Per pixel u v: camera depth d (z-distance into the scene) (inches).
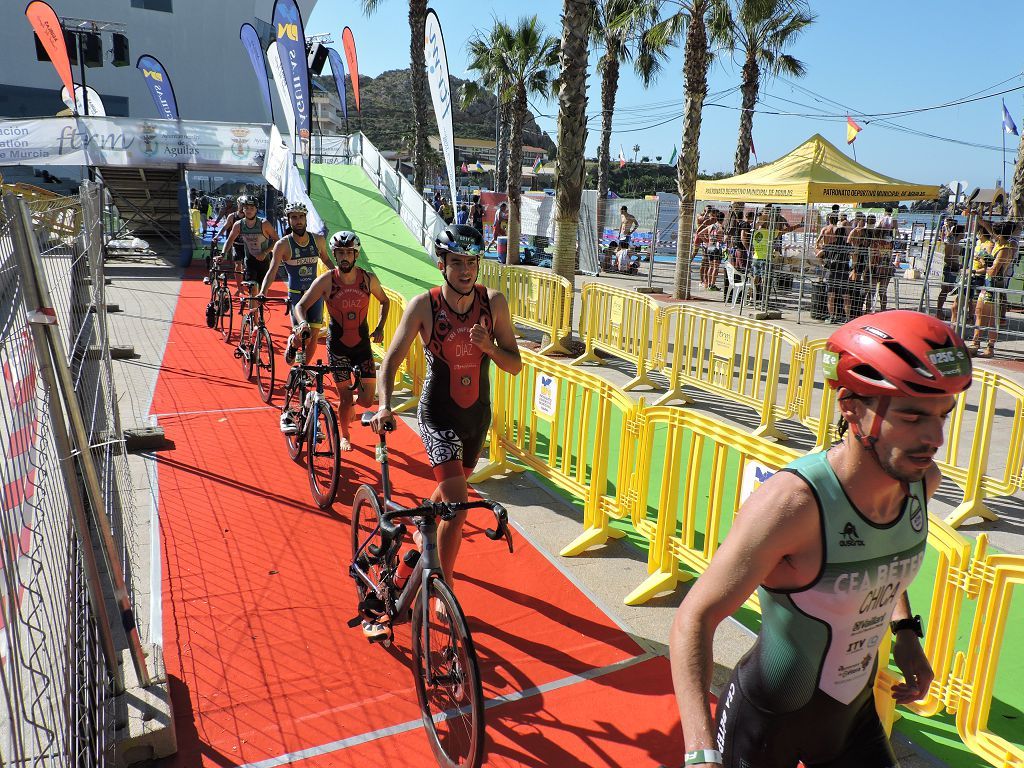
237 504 195.5
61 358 92.5
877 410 56.3
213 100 1302.9
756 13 632.4
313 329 286.4
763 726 67.7
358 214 687.7
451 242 131.5
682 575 164.6
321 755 110.0
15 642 67.2
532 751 111.5
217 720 116.3
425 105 1011.3
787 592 62.8
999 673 137.3
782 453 127.6
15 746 62.6
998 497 232.8
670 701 123.6
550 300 421.7
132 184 781.9
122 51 761.0
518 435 219.8
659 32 681.0
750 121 892.0
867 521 59.9
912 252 691.4
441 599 106.0
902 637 75.4
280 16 617.0
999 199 573.3
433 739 110.7
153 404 282.2
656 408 160.1
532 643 139.6
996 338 445.4
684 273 639.8
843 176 553.9
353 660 132.4
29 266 87.5
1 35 1133.7
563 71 426.3
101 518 103.7
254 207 373.1
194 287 577.9
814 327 527.5
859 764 70.6
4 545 67.1
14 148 597.6
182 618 143.0
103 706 101.0
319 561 166.9
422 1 976.9
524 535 185.2
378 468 224.8
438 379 140.5
